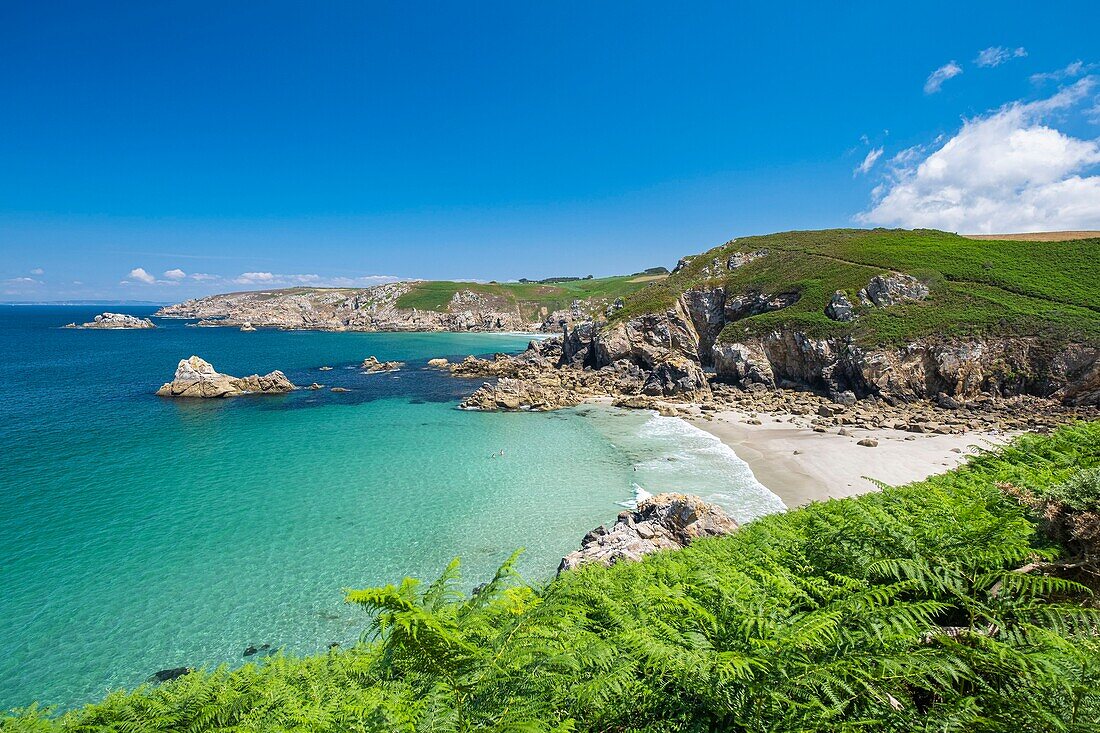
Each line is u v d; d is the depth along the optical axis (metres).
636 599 7.50
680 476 37.59
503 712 4.77
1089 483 7.26
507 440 48.34
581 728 4.95
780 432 50.12
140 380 81.50
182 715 9.12
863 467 38.38
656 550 20.53
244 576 24.64
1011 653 4.51
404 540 28.11
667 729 4.72
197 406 63.19
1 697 17.55
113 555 26.52
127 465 40.38
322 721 5.77
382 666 6.75
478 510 31.86
